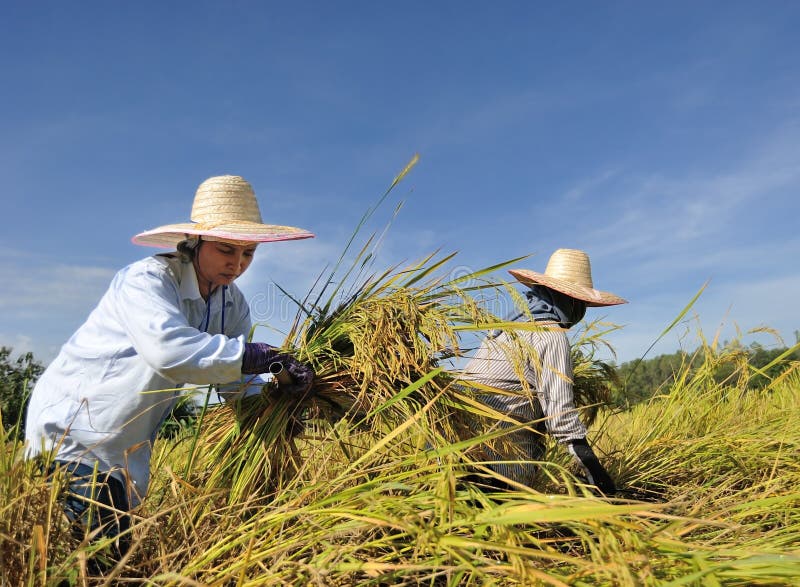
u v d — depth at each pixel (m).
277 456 2.61
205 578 1.87
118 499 2.27
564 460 3.70
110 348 2.34
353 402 2.69
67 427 2.28
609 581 1.52
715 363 4.41
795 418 4.00
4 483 1.86
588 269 3.69
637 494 3.67
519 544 1.63
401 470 2.31
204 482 2.62
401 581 1.79
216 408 2.89
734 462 3.63
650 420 4.45
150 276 2.42
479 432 2.74
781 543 2.21
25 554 1.82
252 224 2.65
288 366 2.54
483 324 2.68
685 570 1.60
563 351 3.06
